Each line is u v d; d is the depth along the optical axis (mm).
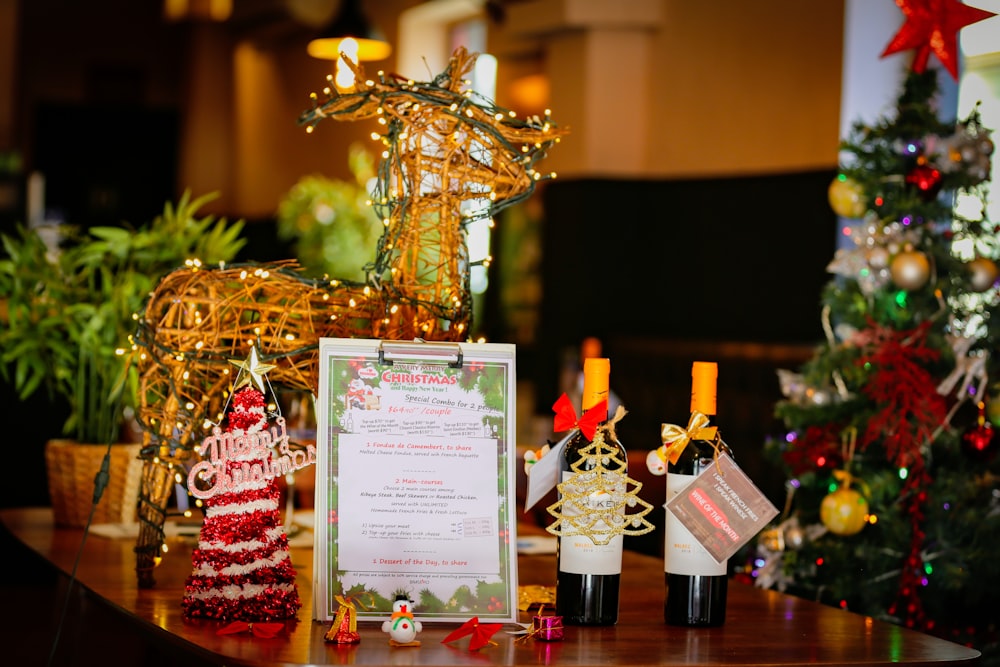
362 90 2088
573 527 1895
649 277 8281
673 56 8117
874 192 3641
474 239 9766
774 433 6598
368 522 1886
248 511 1879
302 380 2193
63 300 3311
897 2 3414
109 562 2430
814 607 2166
